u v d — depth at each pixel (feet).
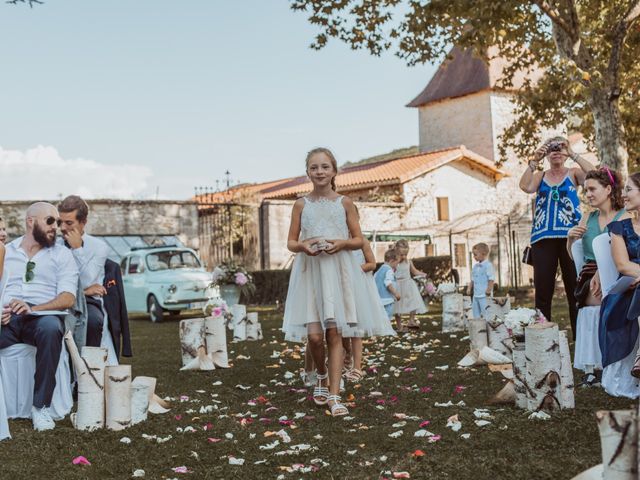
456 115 127.95
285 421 15.85
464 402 16.84
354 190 107.96
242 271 54.13
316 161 17.85
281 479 11.42
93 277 19.26
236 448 13.65
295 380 21.67
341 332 17.35
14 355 17.15
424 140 133.49
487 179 115.24
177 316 59.77
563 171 23.04
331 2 48.75
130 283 57.62
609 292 16.16
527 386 15.05
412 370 22.16
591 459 11.43
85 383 15.65
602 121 46.83
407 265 35.88
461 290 71.20
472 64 126.21
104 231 78.33
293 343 32.50
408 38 49.08
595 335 17.94
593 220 18.22
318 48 49.88
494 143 122.01
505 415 14.89
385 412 16.31
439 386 19.25
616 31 45.52
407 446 13.07
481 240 112.68
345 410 16.34
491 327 22.77
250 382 21.88
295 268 17.90
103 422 15.80
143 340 37.24
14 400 17.26
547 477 10.73
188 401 18.76
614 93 46.32
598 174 17.95
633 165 59.52
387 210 101.04
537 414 14.49
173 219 81.82
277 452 13.14
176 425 15.81
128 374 15.78
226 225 86.63
